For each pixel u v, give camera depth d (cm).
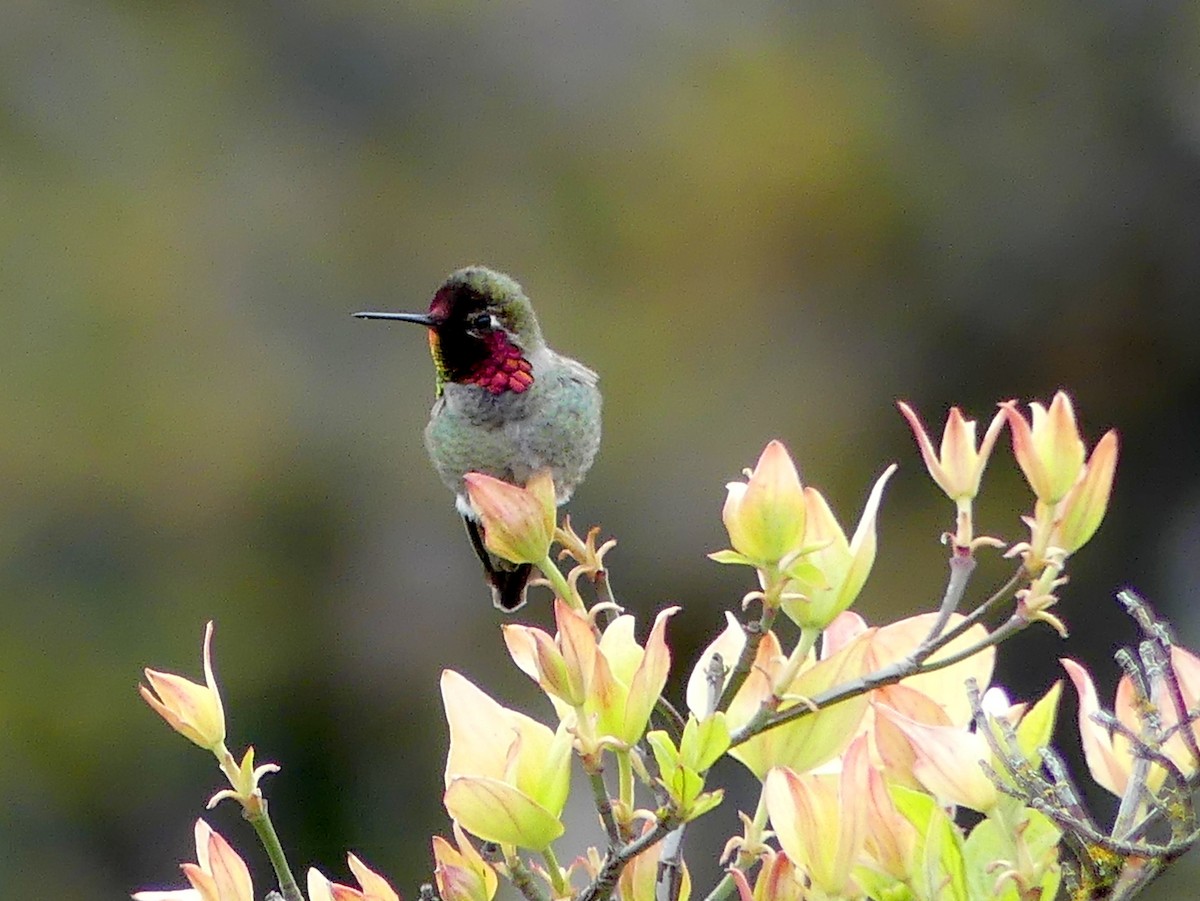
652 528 1339
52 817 1283
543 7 1534
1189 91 1511
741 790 1159
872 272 1475
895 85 1526
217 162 1489
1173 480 1469
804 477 1393
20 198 1438
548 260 1458
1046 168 1506
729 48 1527
